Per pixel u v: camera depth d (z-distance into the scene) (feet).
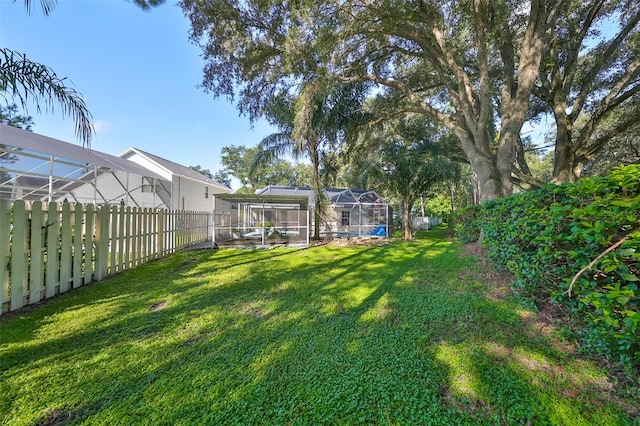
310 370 7.47
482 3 23.04
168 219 26.73
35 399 6.26
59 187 36.40
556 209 7.79
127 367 7.54
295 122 31.37
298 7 22.47
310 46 25.88
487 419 5.78
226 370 7.46
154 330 9.78
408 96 30.68
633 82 33.35
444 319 10.55
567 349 8.16
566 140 33.45
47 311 11.25
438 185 55.21
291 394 6.54
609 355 7.12
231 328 10.02
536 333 9.16
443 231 64.23
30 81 11.44
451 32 30.12
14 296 11.09
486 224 16.06
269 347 8.68
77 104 13.15
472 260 18.37
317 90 28.91
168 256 25.55
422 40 26.48
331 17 22.88
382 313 11.35
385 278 16.85
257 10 25.76
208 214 42.63
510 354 8.07
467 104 25.34
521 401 6.23
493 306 11.37
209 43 27.86
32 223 11.87
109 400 6.30
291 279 16.83
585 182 7.28
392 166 45.57
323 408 6.10
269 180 111.65
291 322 10.57
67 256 13.97
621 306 6.25
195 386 6.81
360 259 23.89
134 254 20.47
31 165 30.32
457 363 7.69
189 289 14.62
